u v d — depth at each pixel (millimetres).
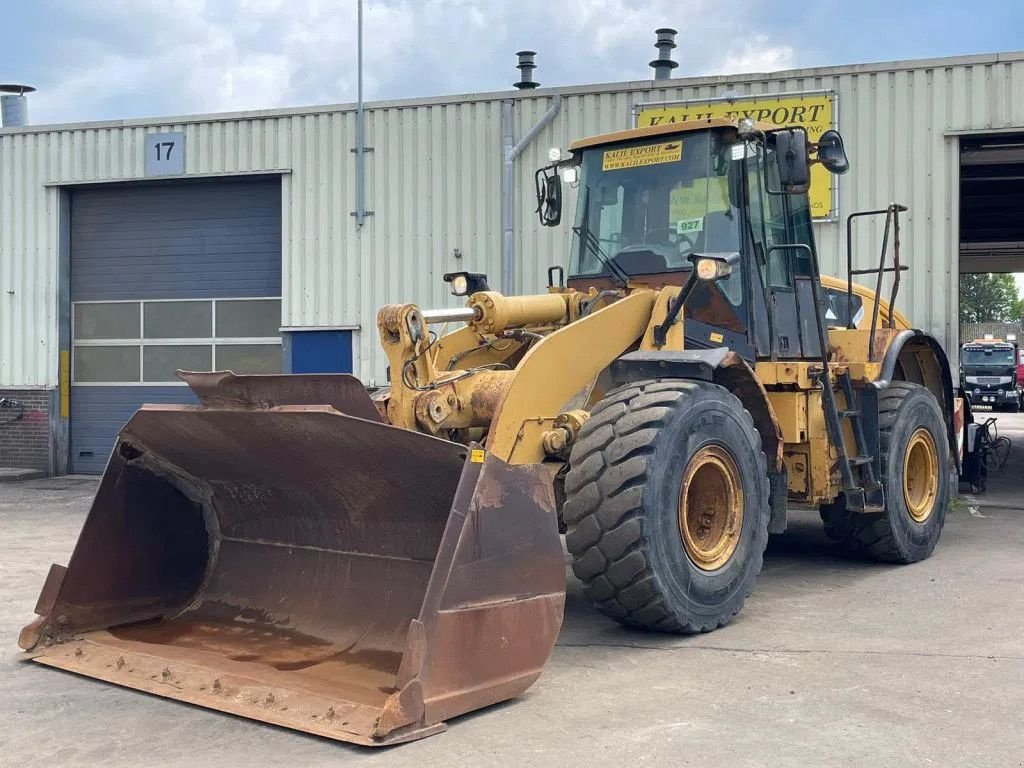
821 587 6824
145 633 5320
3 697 4590
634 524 5039
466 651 4211
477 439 5594
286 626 5234
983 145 11750
